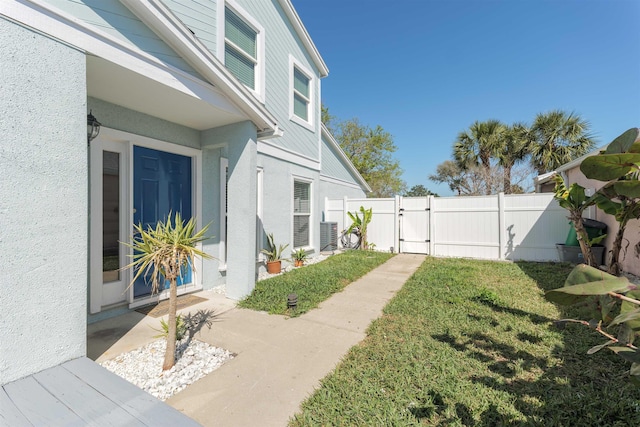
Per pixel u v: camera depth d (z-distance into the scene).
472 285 5.08
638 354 0.95
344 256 8.38
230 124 4.44
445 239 8.91
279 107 6.68
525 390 2.13
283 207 6.82
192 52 3.19
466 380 2.27
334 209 10.63
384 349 2.79
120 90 3.19
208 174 4.95
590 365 2.46
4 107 1.81
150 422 1.42
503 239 8.10
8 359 1.78
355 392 2.13
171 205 4.43
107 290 3.64
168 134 4.30
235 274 4.42
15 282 1.83
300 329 3.30
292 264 7.00
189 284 4.71
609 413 1.87
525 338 2.99
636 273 5.35
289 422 1.85
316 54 8.15
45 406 1.54
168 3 4.05
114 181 3.76
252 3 5.72
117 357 2.67
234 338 3.07
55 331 2.00
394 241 9.66
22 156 1.88
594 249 6.32
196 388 2.20
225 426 1.81
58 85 2.09
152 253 2.36
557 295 1.12
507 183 15.92
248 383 2.26
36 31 1.98
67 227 2.09
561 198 5.43
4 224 1.79
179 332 2.86
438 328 3.28
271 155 6.41
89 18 2.35
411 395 2.08
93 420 1.43
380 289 5.03
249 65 5.75
